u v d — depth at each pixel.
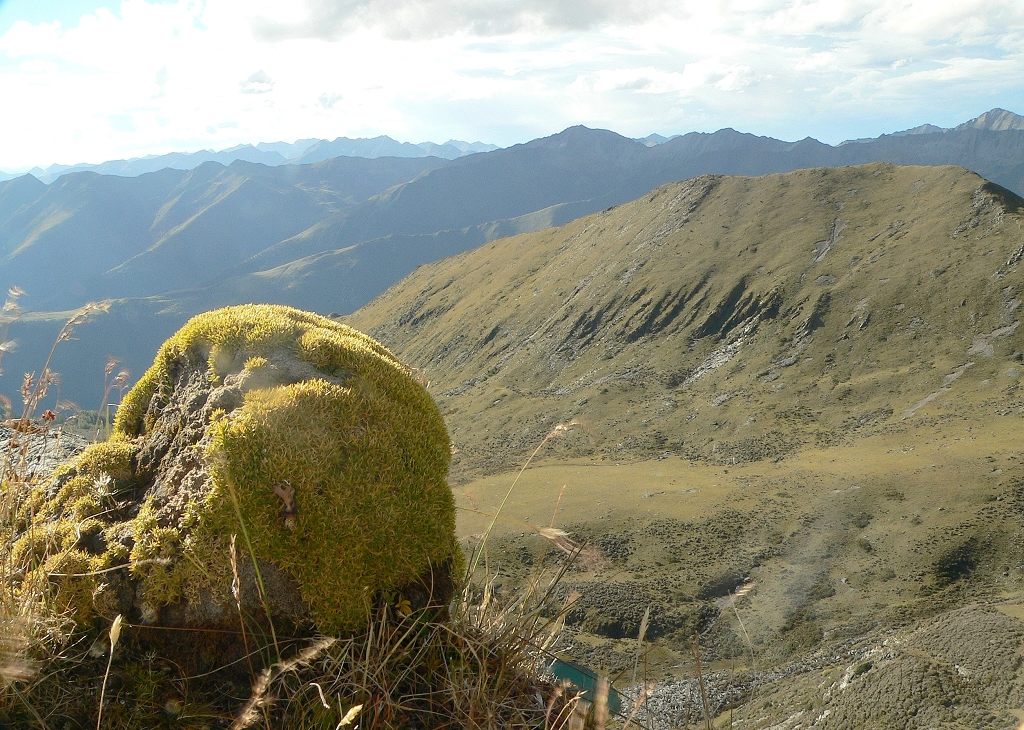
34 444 4.97
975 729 49.06
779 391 182.88
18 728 3.11
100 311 3.65
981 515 105.81
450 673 3.62
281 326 4.66
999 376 157.75
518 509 93.31
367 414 4.14
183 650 3.54
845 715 56.56
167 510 3.80
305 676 3.45
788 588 97.38
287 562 3.65
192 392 4.42
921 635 66.50
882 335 189.38
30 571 3.63
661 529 115.94
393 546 3.85
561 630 3.89
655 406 191.75
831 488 124.75
